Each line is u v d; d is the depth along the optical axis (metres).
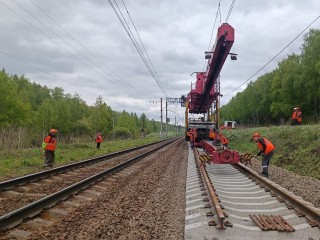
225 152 13.90
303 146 18.64
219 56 15.98
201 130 27.77
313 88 45.91
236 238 6.04
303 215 7.16
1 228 5.91
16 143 25.08
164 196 9.33
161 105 73.88
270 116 75.25
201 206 7.91
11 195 9.12
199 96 27.16
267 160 13.33
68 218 6.94
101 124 71.00
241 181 12.04
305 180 12.34
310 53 46.44
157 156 22.09
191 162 17.98
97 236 5.95
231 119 111.19
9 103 54.19
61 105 66.88
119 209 7.82
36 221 6.61
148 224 6.71
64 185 10.76
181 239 6.01
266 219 6.97
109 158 20.77
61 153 23.88
